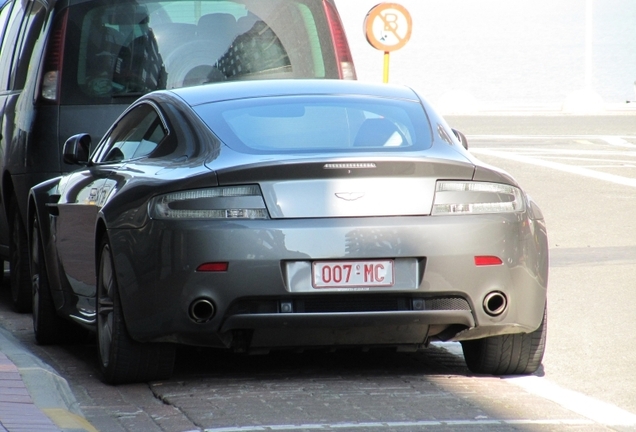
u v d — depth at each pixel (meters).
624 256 33.12
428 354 20.88
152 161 18.84
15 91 28.89
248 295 16.77
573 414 16.03
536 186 50.88
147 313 17.28
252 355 20.61
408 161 17.14
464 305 17.28
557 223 40.66
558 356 20.66
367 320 17.02
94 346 22.98
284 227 16.78
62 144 26.55
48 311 22.77
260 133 18.33
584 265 31.64
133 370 18.11
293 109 19.03
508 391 17.59
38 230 23.33
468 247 17.14
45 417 15.02
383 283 16.94
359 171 17.02
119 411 16.48
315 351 21.03
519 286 17.53
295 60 28.89
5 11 33.06
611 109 115.12
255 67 28.55
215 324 16.94
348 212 16.94
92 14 27.17
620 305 25.67
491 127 89.88
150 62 27.53
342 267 16.86
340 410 16.12
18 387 16.70
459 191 17.33
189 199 17.00
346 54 29.45
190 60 27.97
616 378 18.77
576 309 25.44
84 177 21.17
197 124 18.66
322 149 17.97
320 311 16.94
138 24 27.53
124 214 17.80
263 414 15.92
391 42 50.47
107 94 27.00
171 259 16.97
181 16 28.00
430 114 19.39
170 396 17.28
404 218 17.02
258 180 16.94
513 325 17.59
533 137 78.94
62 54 26.80
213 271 16.78
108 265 18.50
